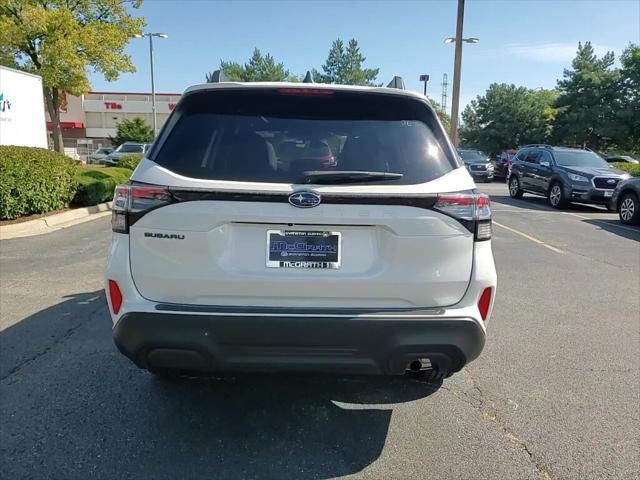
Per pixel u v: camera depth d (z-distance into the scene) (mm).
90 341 4309
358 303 2680
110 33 27047
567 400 3500
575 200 14562
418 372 3379
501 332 4754
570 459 2850
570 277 6809
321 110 2924
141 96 62844
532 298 5836
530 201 17453
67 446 2885
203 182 2602
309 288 2635
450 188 2684
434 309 2691
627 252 8562
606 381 3787
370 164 2754
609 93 46375
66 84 26953
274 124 2854
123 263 2662
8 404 3311
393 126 2900
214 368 2672
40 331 4520
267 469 2730
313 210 2578
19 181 9828
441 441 3004
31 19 24953
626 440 3035
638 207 11430
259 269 2633
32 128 14797
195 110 2906
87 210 12055
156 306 2623
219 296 2639
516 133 56750
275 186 2594
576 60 48625
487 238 2773
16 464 2723
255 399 3443
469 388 3658
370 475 2695
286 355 2639
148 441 2953
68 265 6891
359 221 2602
